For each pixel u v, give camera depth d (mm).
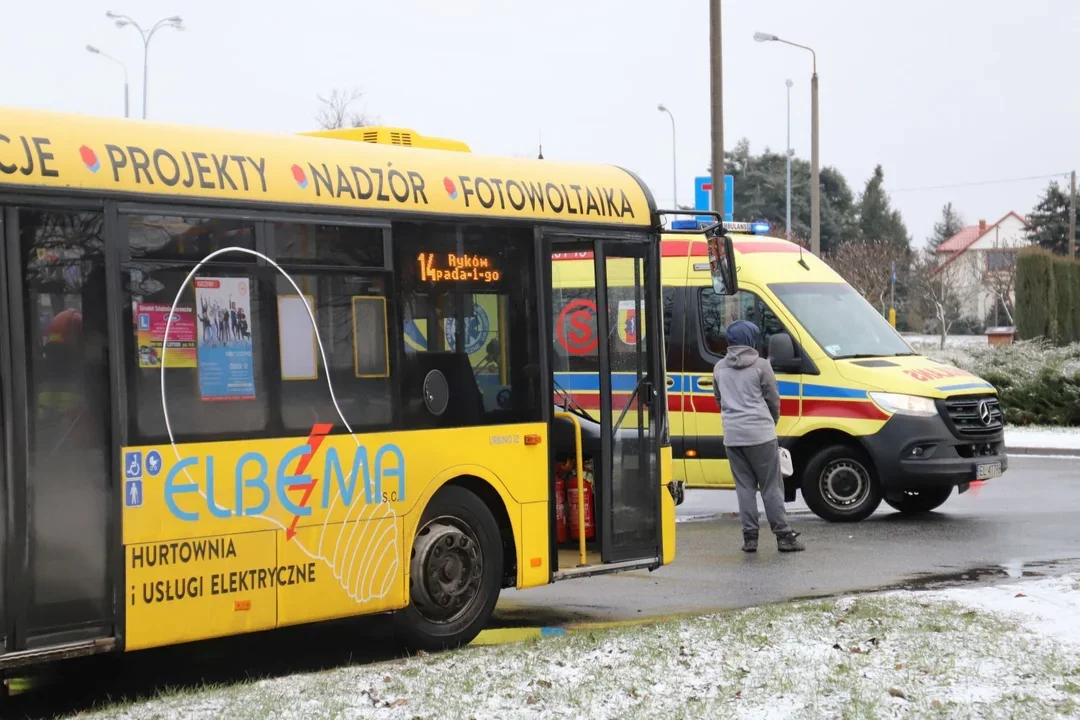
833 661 7277
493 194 8617
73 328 6637
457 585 8375
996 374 25578
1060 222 95688
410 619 8164
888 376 13734
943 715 6207
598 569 9203
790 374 14055
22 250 6477
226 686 7078
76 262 6664
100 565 6703
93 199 6734
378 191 7980
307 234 7609
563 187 9086
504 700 6531
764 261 14570
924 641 7699
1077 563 11258
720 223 9922
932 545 12273
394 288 8008
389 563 7930
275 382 7410
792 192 75188
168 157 7086
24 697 7348
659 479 9703
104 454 6723
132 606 6805
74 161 6695
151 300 6926
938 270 73562
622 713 6266
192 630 7035
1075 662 7230
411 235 8125
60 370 6586
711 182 20734
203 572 7078
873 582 10500
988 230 120312
